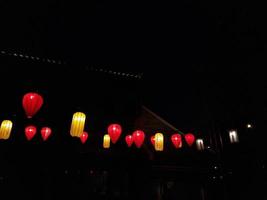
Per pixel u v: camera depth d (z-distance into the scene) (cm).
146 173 1032
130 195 952
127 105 1056
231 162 1429
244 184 1399
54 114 944
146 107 1132
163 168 1157
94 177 942
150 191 1064
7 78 916
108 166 961
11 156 855
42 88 950
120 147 1006
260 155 1470
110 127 802
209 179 1279
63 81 978
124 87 1063
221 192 1292
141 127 1116
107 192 939
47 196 844
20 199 820
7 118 898
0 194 809
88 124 988
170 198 1143
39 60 932
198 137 1322
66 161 902
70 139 934
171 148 1204
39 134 905
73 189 884
